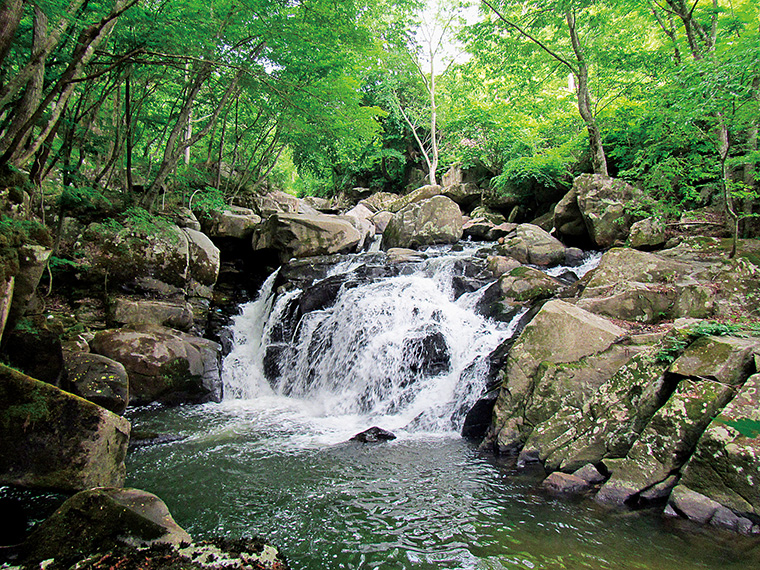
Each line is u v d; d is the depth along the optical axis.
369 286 9.48
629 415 4.30
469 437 5.86
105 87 9.50
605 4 12.16
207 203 13.02
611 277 7.37
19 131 5.06
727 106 6.83
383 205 23.64
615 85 13.19
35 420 3.38
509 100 17.81
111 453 3.61
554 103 15.73
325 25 9.59
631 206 10.21
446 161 25.50
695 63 6.88
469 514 3.71
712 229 8.93
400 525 3.57
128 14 7.33
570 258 10.81
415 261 10.86
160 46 8.16
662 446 3.81
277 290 11.26
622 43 12.73
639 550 3.06
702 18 10.12
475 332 7.64
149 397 7.68
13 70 7.31
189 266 10.43
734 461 3.30
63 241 9.20
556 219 12.15
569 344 5.34
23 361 4.61
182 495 4.18
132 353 7.69
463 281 9.39
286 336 10.15
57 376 4.87
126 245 9.39
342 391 8.16
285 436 6.12
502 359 6.35
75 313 8.63
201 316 10.39
